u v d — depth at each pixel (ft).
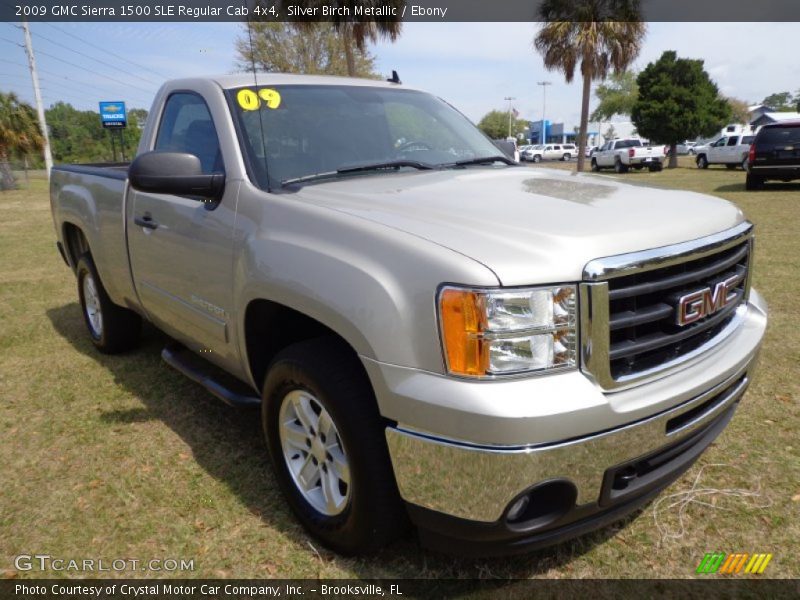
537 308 5.84
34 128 90.43
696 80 106.01
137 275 11.62
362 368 6.94
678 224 6.94
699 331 6.96
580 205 7.36
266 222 7.97
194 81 10.61
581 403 5.84
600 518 6.63
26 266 27.53
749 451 9.82
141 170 8.35
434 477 6.12
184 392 12.74
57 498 9.14
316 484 8.02
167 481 9.49
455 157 10.96
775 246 25.03
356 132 10.21
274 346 8.87
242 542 8.07
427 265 6.07
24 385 13.34
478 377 5.80
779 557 7.57
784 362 13.10
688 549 7.75
